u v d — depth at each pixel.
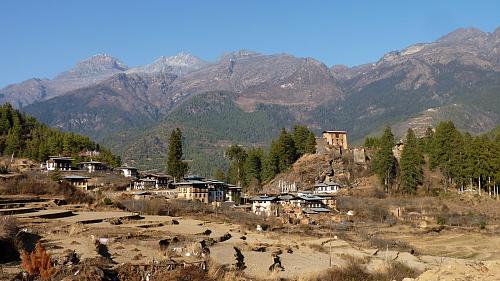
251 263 77.69
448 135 186.75
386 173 184.38
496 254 117.00
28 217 91.62
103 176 191.00
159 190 176.88
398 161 197.75
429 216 155.00
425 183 184.00
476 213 158.50
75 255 60.47
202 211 141.75
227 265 71.00
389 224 148.88
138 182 185.25
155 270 58.59
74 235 79.31
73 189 131.62
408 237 137.12
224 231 107.62
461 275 63.47
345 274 77.75
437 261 97.94
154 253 71.69
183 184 168.75
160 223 105.00
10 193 120.75
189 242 84.12
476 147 178.00
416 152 180.50
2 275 51.00
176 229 99.81
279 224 137.88
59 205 118.25
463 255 116.00
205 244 87.81
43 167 193.12
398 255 104.50
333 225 142.12
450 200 169.50
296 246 102.56
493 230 144.50
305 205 162.62
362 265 85.88
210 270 64.12
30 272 51.81
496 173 173.75
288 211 158.50
